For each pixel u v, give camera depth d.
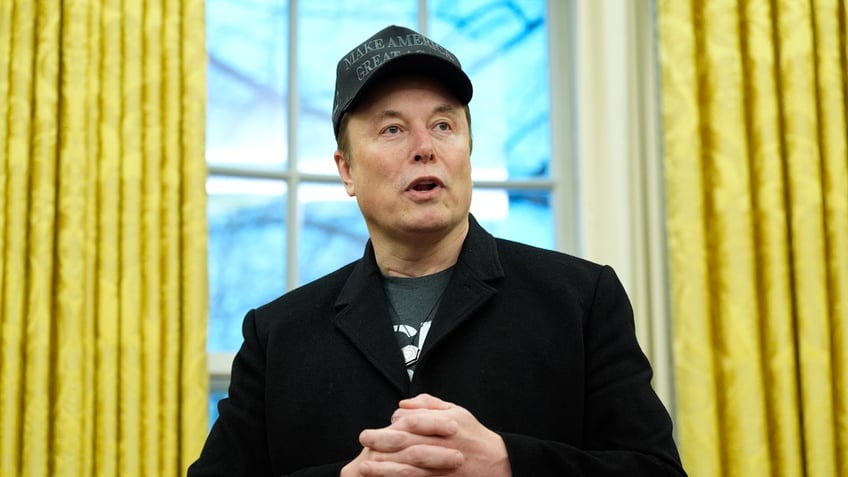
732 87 3.55
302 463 1.64
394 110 1.73
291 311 1.77
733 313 3.43
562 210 3.86
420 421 1.44
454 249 1.75
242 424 1.73
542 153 3.91
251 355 1.77
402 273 1.76
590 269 1.71
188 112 3.29
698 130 3.54
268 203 3.68
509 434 1.49
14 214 3.08
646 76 3.69
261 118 3.72
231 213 3.62
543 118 3.92
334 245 3.73
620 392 1.59
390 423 1.61
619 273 3.57
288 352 1.72
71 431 3.03
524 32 3.96
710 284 3.48
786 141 3.55
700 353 3.40
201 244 3.23
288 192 3.69
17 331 3.03
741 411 3.38
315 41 3.82
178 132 3.27
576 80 3.87
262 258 3.63
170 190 3.23
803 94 3.56
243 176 3.64
